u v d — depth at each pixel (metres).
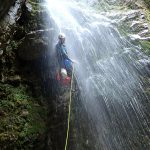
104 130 3.89
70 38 4.43
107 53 4.56
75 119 3.76
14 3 4.25
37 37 4.00
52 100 3.94
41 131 3.62
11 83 3.90
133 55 4.54
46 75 4.09
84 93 4.02
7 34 4.03
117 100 4.11
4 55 3.95
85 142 3.71
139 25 5.05
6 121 3.49
